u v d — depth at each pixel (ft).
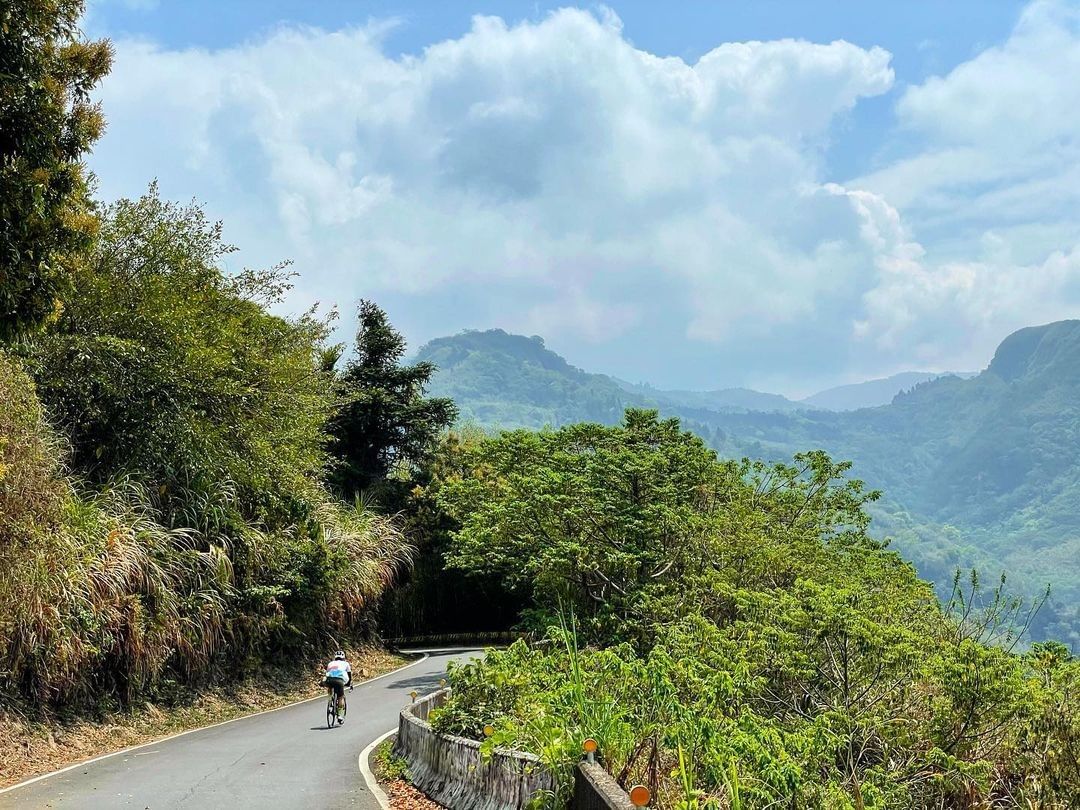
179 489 75.56
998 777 35.83
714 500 85.40
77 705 56.90
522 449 87.81
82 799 37.81
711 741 25.90
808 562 68.95
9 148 34.09
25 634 51.06
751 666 39.37
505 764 32.63
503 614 151.84
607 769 27.40
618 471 75.92
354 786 41.24
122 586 60.08
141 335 73.92
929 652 40.70
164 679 67.51
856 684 40.16
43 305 36.04
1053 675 36.91
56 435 63.87
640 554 73.41
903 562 66.03
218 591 74.64
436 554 143.95
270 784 41.55
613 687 31.30
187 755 51.08
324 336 105.09
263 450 83.56
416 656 123.24
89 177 69.00
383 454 151.23
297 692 86.02
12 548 50.01
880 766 34.09
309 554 93.81
